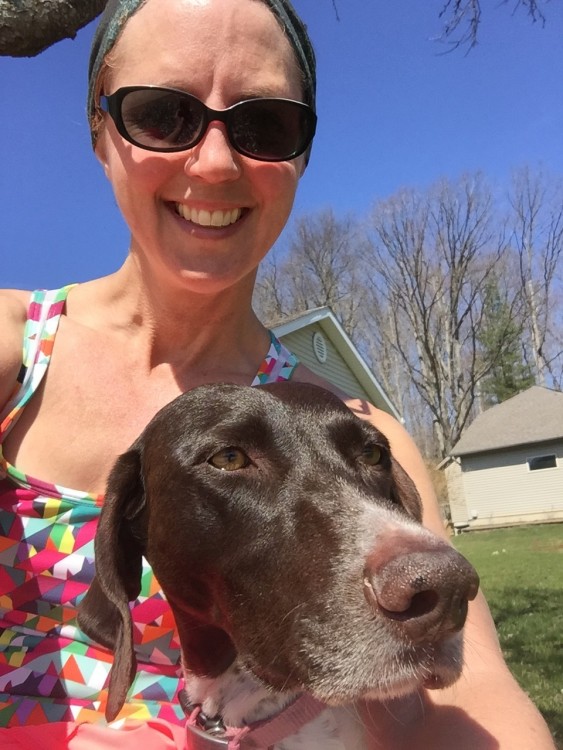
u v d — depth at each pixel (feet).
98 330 1.53
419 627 0.93
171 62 1.42
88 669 1.32
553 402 19.71
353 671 0.99
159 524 1.30
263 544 1.17
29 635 1.33
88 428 1.42
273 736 1.20
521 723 1.13
